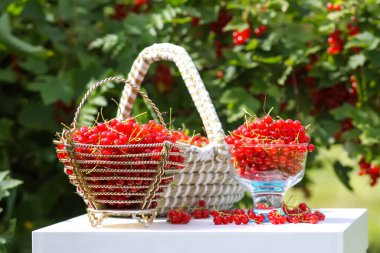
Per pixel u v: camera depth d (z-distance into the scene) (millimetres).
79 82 3029
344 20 2863
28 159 3348
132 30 3000
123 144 1612
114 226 1718
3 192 2693
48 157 3176
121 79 1806
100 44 3055
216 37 3160
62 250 1636
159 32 3129
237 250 1598
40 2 3137
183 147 1736
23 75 3277
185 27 3150
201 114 2025
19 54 3107
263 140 1732
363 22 2854
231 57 2932
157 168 1634
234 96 2906
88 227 1702
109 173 1638
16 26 3330
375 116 3002
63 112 3133
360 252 1901
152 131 1666
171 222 1761
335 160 3117
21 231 3135
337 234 1568
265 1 2916
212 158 1924
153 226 1714
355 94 3014
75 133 1691
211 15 3008
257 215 1781
